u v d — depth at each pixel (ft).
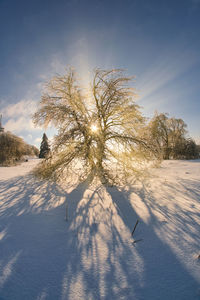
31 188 21.79
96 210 13.50
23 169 48.47
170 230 9.83
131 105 28.27
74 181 25.93
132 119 28.17
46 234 9.71
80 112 27.50
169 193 18.07
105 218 11.89
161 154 28.17
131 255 7.59
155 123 70.44
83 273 6.48
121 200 15.98
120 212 12.95
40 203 15.51
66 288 5.75
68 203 15.42
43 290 5.68
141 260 7.21
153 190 19.69
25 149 79.30
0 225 10.96
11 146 69.72
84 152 24.03
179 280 6.00
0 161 64.03
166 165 50.21
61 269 6.73
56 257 7.53
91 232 9.91
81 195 18.08
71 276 6.33
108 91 28.99
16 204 15.26
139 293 5.48
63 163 25.89
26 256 7.59
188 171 36.32
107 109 30.01
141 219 11.53
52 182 25.23
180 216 11.79
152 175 28.94
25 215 12.66
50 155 25.34
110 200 16.08
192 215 11.87
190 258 7.22
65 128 25.95
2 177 31.78
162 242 8.59
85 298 5.32
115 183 23.25
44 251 8.00
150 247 8.20
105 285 5.86
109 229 10.24
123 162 24.77
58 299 5.30
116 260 7.26
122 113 28.32
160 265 6.86
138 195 17.63
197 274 6.27
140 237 9.18
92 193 18.84
